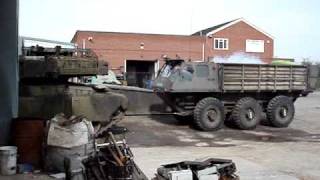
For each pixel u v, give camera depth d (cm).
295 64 1847
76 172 728
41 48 1442
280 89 1781
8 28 923
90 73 1325
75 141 790
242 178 854
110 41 4384
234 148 1248
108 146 799
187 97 1694
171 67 1716
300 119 1995
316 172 928
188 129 1652
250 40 5034
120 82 2688
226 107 1719
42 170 816
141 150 1186
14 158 791
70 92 1214
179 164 686
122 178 709
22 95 1218
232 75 1697
